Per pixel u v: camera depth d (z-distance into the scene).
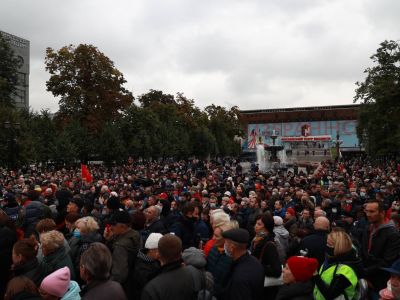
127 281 5.47
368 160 58.94
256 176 25.72
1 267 5.77
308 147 91.44
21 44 85.94
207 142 74.06
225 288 4.70
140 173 31.92
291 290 4.39
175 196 15.05
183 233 7.41
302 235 7.61
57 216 8.09
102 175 30.94
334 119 120.81
